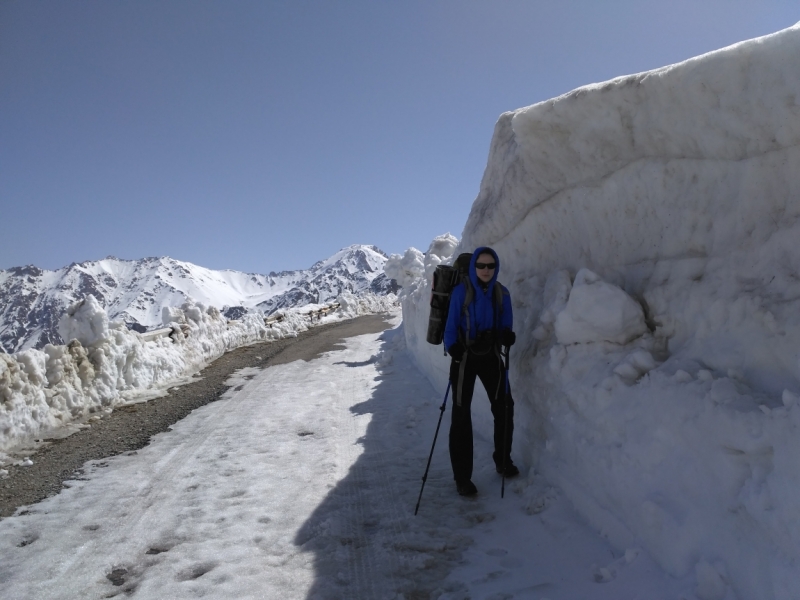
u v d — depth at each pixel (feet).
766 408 6.67
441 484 12.98
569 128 11.66
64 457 16.55
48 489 14.05
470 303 12.07
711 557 6.81
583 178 12.32
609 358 10.16
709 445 7.32
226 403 23.09
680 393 8.07
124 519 12.05
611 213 11.80
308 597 8.82
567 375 10.78
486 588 8.59
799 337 6.97
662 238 10.42
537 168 13.47
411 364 30.17
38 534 11.49
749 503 6.38
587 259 12.79
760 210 8.45
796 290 7.41
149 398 24.73
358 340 45.39
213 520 11.77
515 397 13.32
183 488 13.69
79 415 20.97
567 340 10.99
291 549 10.38
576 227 13.14
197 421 20.24
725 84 8.05
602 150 11.31
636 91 9.69
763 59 7.41
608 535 9.00
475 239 18.25
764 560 6.08
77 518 12.19
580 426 10.22
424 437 16.90
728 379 7.55
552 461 11.20
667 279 10.06
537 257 15.17
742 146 8.52
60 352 20.99
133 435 18.74
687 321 9.21
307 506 12.25
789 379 7.01
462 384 12.00
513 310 14.80
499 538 10.12
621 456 8.84
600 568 8.23
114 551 10.62
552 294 12.71
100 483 14.26
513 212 15.61
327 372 29.81
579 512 9.95
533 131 12.57
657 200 10.49
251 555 10.23
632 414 8.84
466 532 10.57
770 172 8.23
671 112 9.29
